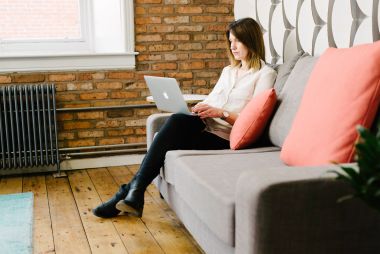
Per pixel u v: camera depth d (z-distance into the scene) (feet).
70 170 12.25
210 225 5.48
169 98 8.19
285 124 7.17
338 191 4.39
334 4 7.86
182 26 12.56
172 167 7.28
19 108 11.39
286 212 4.31
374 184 3.09
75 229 8.07
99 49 12.73
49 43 12.48
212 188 5.48
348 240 4.52
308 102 6.07
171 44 12.57
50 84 11.41
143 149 12.76
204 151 7.59
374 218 4.54
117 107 12.32
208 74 12.94
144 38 12.37
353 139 5.16
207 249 5.92
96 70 12.15
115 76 12.30
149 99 9.92
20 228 8.01
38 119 11.29
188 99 9.55
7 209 9.03
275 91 7.96
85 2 12.60
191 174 6.20
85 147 12.25
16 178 11.52
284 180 4.30
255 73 8.50
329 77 5.84
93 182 11.10
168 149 7.89
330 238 4.46
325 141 5.37
